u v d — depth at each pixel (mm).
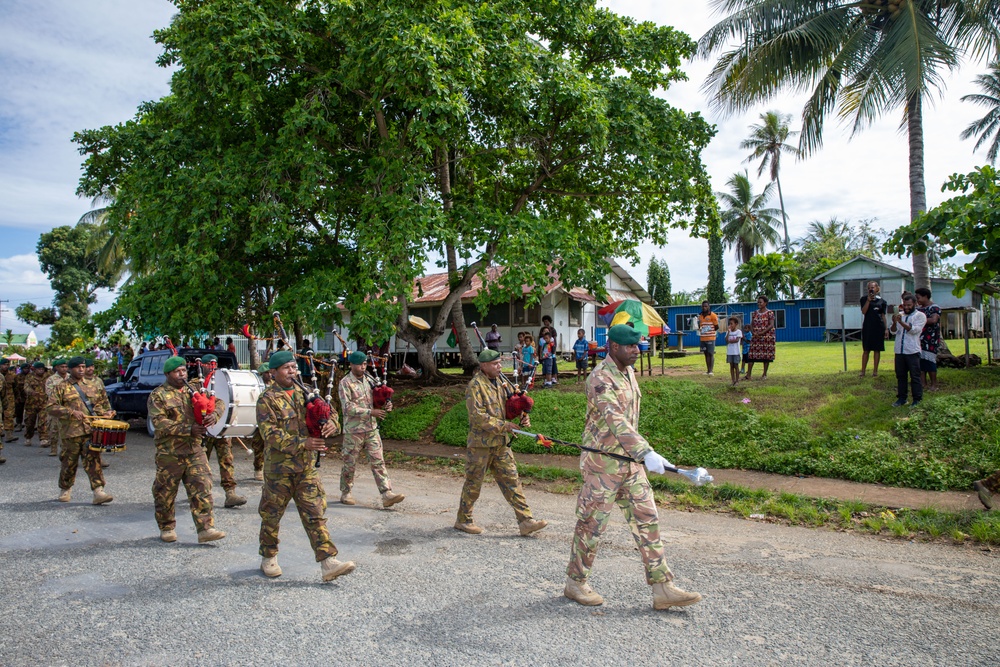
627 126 12742
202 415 6031
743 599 4559
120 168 13602
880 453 8438
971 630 4023
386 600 4590
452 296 15766
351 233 14422
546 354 14922
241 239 12594
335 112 12609
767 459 8945
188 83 11398
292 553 5750
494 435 6230
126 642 3957
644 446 4188
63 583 4992
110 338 25859
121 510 7406
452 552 5723
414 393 14320
